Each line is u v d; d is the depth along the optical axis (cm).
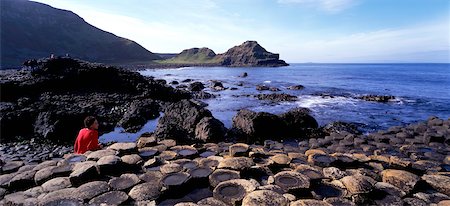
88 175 593
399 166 707
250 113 1606
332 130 1672
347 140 1155
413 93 3812
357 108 2583
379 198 535
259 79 6431
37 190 561
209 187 582
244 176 614
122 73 2952
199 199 536
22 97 2008
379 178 642
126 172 650
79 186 563
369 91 3997
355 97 3259
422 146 1033
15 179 592
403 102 2933
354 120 2094
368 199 523
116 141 1457
